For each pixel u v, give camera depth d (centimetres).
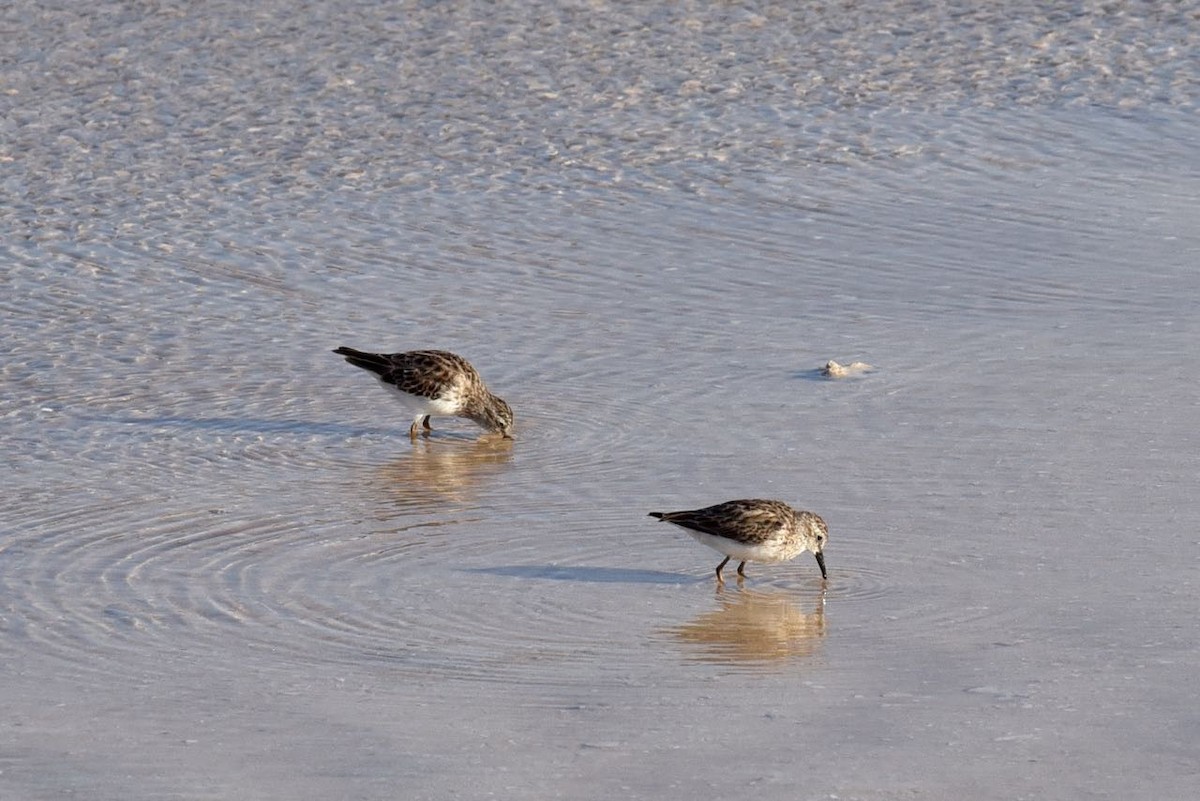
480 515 1576
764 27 3366
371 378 2017
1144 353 1992
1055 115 2939
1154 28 3303
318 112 2989
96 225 2530
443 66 3184
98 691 1180
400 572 1427
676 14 3428
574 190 2669
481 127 2922
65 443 1781
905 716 1119
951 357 2006
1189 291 2216
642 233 2506
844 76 3125
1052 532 1480
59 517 1558
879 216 2550
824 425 1797
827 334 2108
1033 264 2342
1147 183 2650
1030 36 3291
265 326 2170
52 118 2962
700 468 1684
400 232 2519
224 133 2903
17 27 3375
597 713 1133
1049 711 1120
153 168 2759
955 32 3325
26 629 1297
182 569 1430
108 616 1323
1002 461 1666
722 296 2261
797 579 1397
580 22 3391
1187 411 1794
